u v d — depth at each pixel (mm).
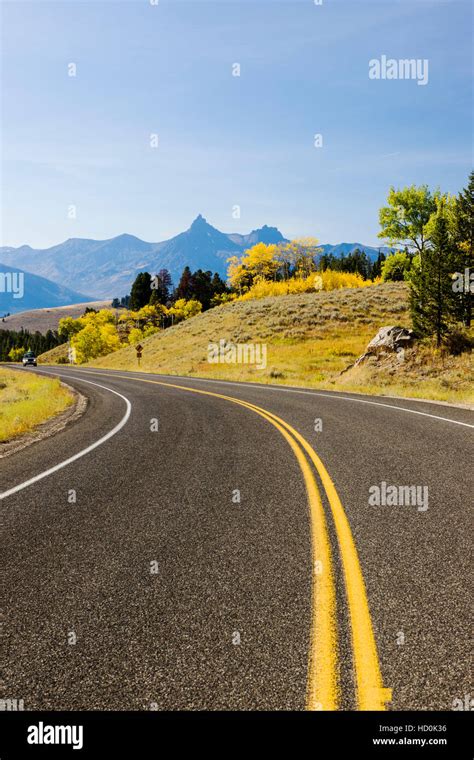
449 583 3496
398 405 14836
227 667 2594
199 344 50781
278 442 9016
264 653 2699
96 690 2465
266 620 3039
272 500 5535
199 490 6047
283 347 41094
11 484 6703
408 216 51125
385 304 48125
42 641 2898
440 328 25344
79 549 4316
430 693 2387
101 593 3482
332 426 10742
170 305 144375
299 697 2369
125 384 27719
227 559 3998
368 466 6969
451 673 2518
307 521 4832
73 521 5070
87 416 14414
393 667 2566
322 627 2939
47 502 5773
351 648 2729
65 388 25938
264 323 49719
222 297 128375
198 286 138125
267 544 4281
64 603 3350
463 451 7875
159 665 2631
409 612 3104
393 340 25672
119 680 2527
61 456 8562
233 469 7059
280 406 15016
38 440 10625
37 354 166500
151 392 21766
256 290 76062
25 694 2455
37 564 4023
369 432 9836
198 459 7801
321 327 44594
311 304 52188
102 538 4562
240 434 10031
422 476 6379
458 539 4309
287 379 29281
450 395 17188
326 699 2350
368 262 135375
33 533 4754
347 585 3482
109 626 3041
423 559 3908
